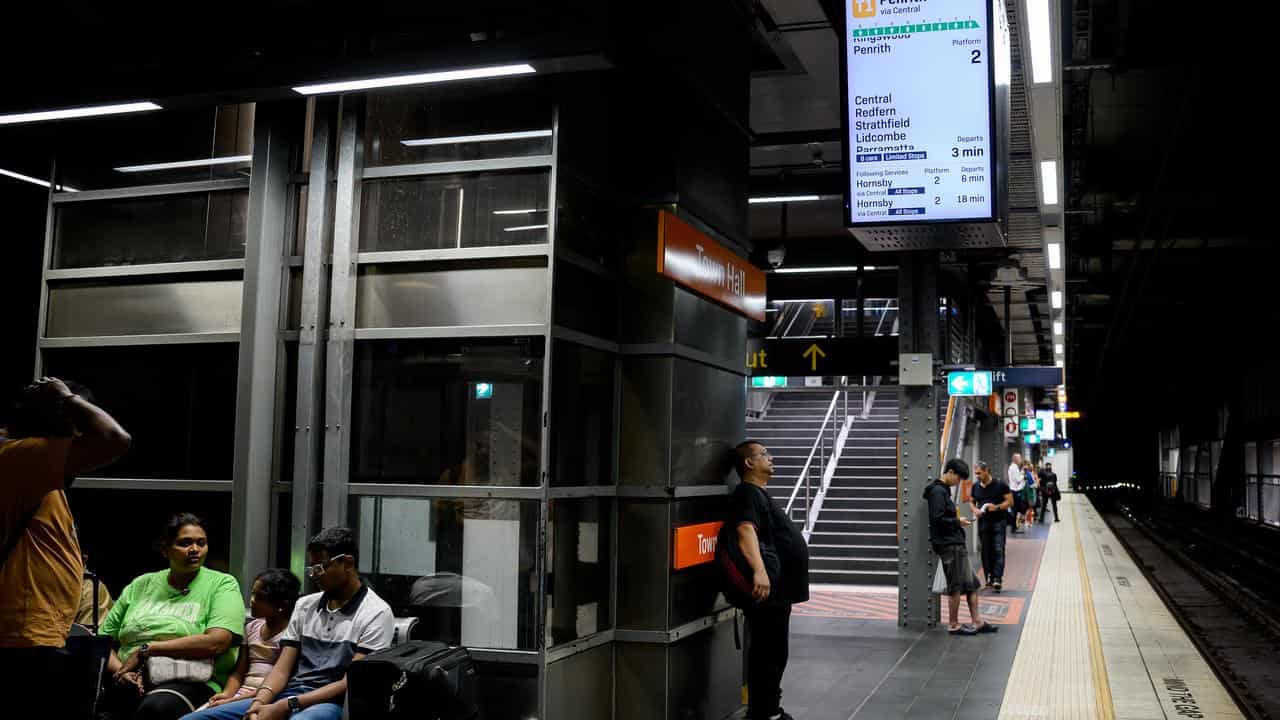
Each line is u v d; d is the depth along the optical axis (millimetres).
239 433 5965
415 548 5645
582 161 5945
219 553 6062
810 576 15938
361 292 5871
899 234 7918
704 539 6645
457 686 4621
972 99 7430
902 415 11906
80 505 6316
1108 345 44250
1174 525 39906
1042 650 10117
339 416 5730
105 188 6559
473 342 5648
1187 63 15531
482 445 5594
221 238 6320
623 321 6348
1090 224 25734
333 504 5695
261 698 4910
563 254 5660
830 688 8273
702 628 6660
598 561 6055
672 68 6246
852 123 7605
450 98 5852
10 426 3746
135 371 6355
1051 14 7227
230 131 6391
